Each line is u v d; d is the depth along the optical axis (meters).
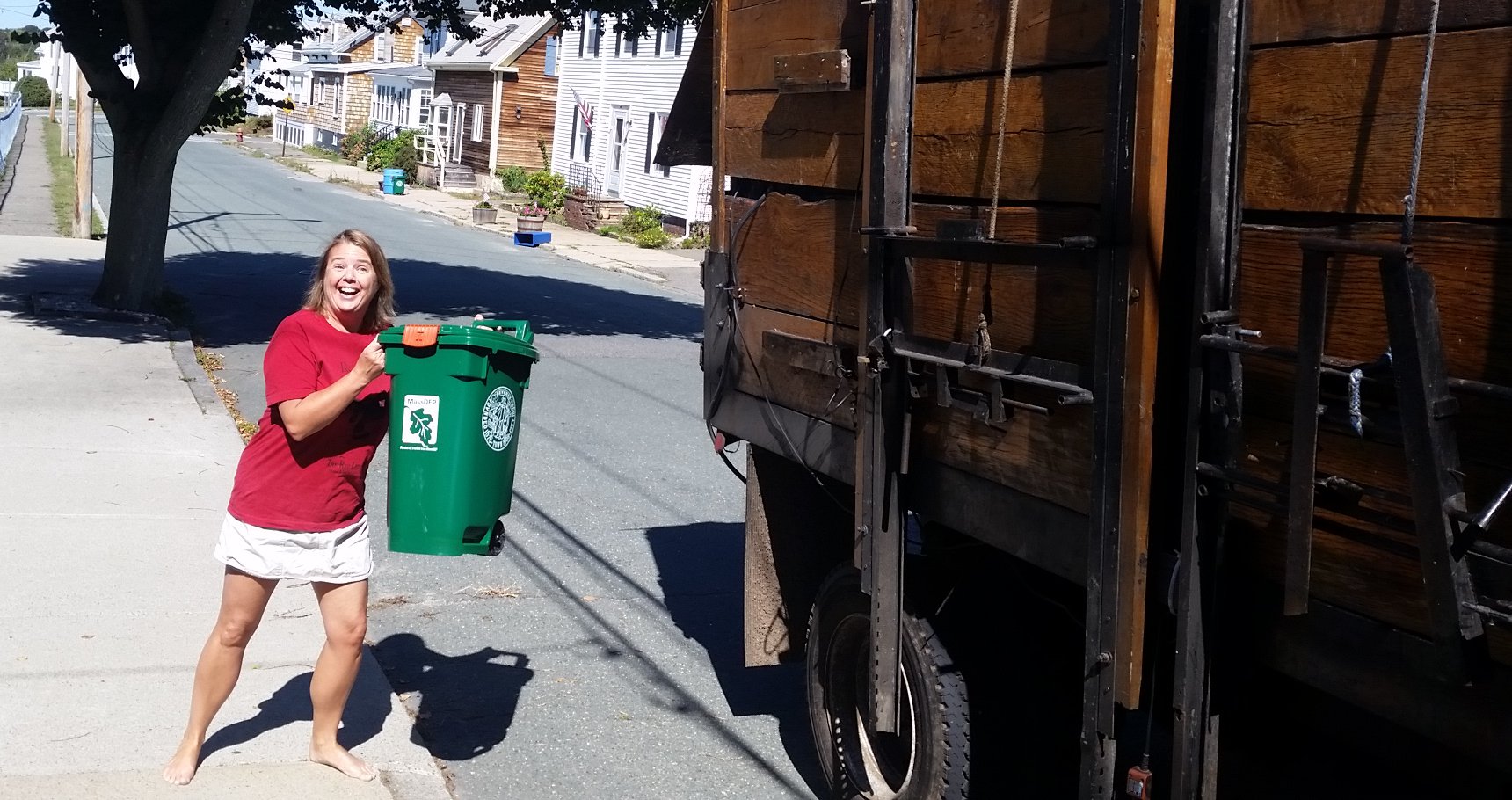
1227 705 2.88
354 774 4.17
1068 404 3.01
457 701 5.15
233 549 3.83
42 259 19.06
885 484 3.74
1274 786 3.04
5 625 5.29
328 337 3.81
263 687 4.84
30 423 9.03
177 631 5.35
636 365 14.18
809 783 4.62
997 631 3.73
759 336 4.70
